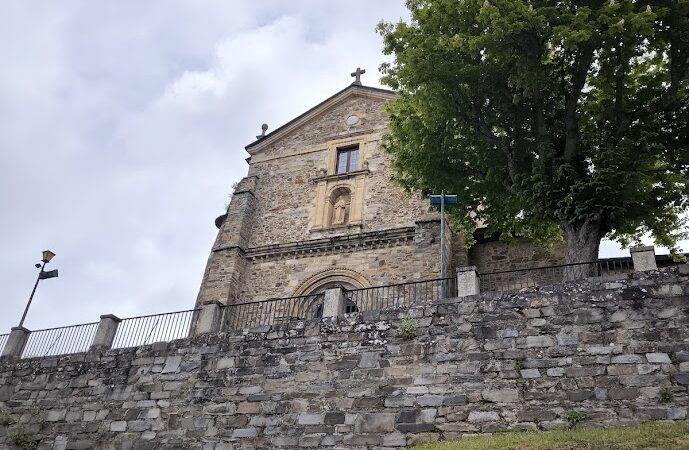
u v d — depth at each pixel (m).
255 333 15.17
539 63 15.59
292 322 14.91
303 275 22.17
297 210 24.36
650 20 13.98
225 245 23.44
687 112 16.06
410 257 21.03
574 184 15.16
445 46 15.73
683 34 14.80
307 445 12.90
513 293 13.09
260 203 25.19
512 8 14.78
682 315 11.52
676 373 10.98
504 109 16.94
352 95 26.52
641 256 12.76
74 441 15.57
